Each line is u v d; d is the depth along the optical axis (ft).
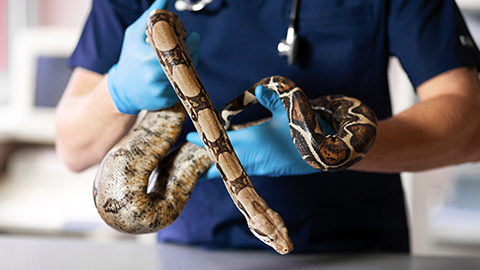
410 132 3.04
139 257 3.11
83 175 7.06
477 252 6.10
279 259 3.16
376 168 3.07
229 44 3.46
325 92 3.47
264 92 2.80
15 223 5.39
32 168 6.95
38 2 8.07
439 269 2.97
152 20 2.69
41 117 7.11
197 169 2.90
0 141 6.93
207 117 2.62
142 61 2.81
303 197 3.42
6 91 8.22
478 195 6.17
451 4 3.41
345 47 3.43
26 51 7.11
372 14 3.42
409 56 3.38
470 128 3.14
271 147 2.91
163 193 2.86
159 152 2.85
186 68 2.64
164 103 2.87
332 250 3.45
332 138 2.59
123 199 2.76
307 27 3.43
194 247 3.41
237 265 3.05
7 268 2.88
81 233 5.49
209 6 3.47
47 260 2.99
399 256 3.22
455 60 3.30
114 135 3.22
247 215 2.57
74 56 3.60
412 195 6.19
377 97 3.49
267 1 3.45
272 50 3.45
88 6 8.07
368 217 3.50
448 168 6.21
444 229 6.15
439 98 3.19
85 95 3.47
